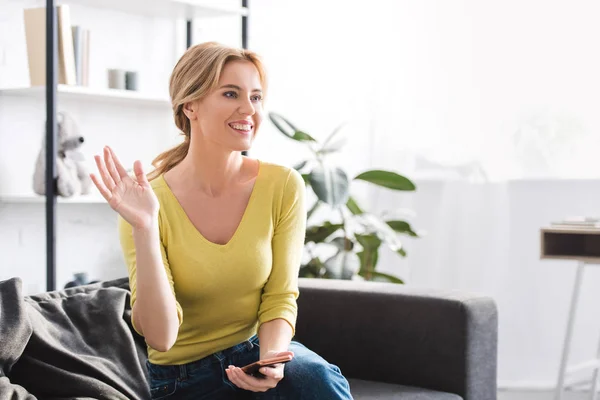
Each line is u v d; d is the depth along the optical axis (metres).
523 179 4.01
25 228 3.57
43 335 1.99
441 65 4.20
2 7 3.43
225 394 1.92
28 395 1.83
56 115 3.22
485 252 4.09
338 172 3.59
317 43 4.47
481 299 2.45
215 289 1.90
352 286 2.60
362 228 4.23
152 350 1.95
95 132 3.81
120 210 1.70
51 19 3.20
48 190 3.21
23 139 3.53
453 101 4.17
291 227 2.03
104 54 3.81
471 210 4.12
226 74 1.91
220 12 3.89
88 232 3.80
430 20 4.22
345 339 2.55
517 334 4.04
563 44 3.93
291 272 2.00
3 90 3.36
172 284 1.86
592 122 3.88
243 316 1.96
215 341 1.94
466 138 4.14
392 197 4.32
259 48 4.49
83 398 1.90
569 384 3.83
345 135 4.44
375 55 4.36
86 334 2.11
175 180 1.99
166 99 3.74
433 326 2.41
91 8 3.75
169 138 4.12
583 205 3.91
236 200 1.99
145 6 3.77
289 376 1.80
